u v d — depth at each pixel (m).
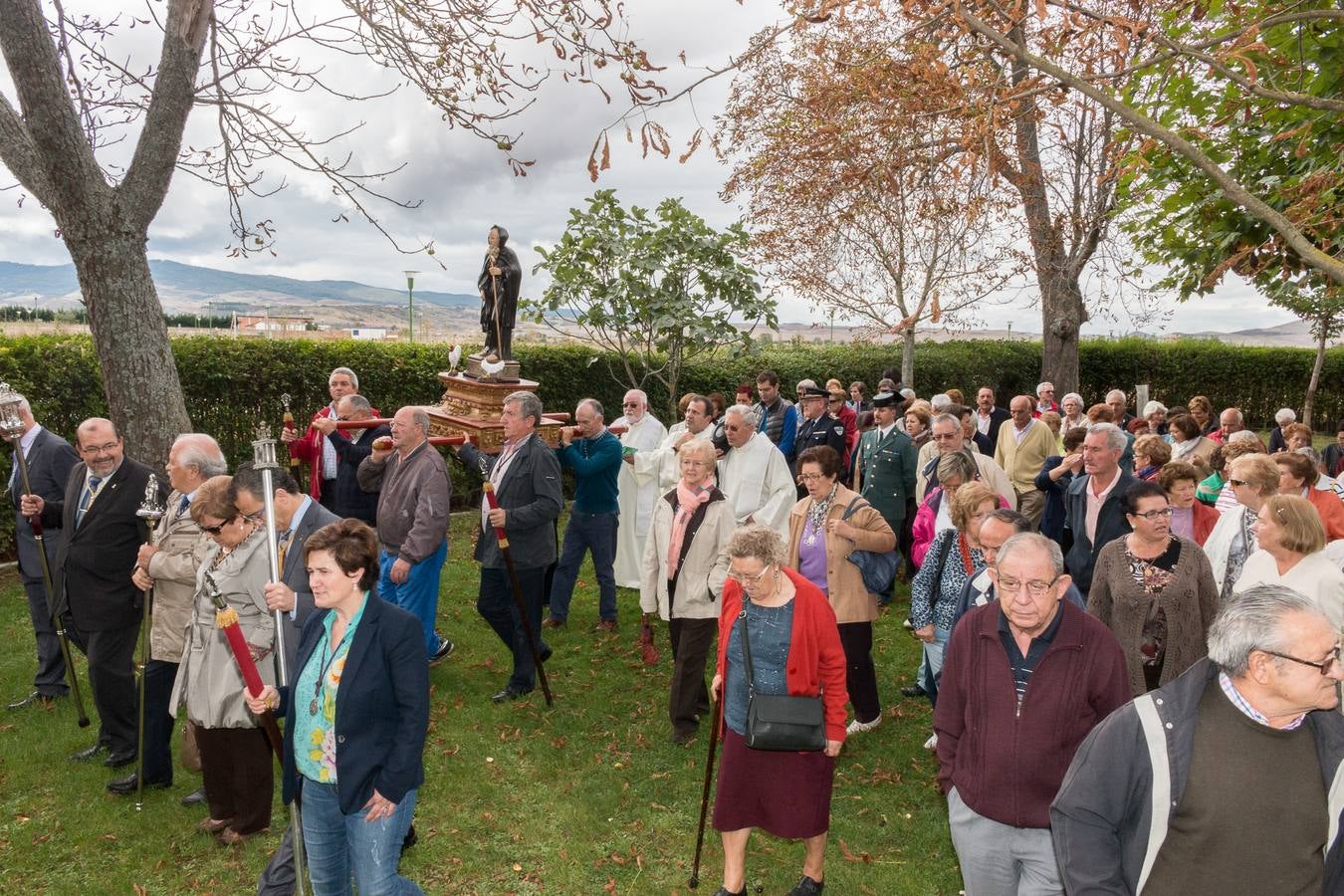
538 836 4.68
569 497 13.40
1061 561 3.07
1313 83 5.48
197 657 4.29
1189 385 25.94
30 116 5.89
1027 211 13.89
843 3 3.54
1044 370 17.70
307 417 11.35
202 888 4.20
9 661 6.69
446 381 8.89
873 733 5.90
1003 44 3.30
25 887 4.17
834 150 5.04
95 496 5.00
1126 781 2.37
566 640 7.56
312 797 3.39
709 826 4.84
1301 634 2.12
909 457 8.66
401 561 5.90
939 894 4.24
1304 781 2.21
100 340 6.43
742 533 3.92
